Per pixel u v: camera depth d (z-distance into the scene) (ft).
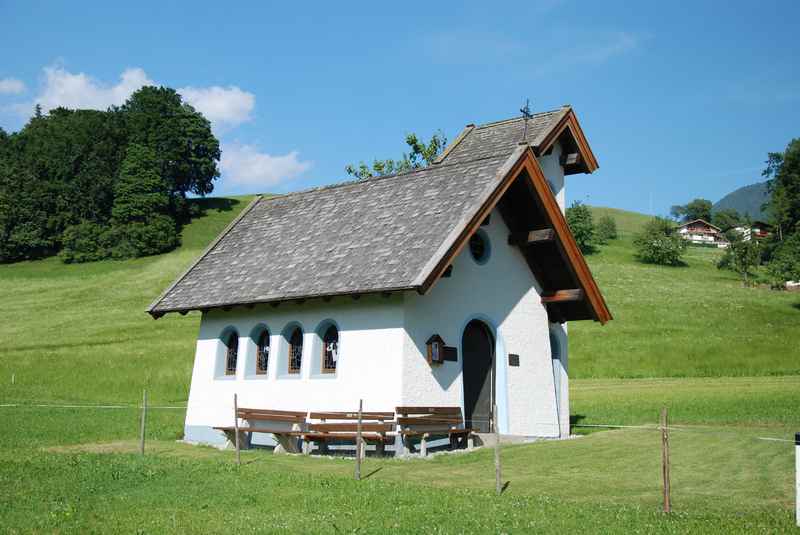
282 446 69.41
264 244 86.38
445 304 70.23
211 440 80.48
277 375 75.41
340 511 40.57
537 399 78.02
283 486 47.80
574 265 77.71
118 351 165.78
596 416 97.25
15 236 327.88
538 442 69.72
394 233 71.00
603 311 80.59
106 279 283.59
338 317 71.00
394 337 66.44
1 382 139.03
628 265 327.26
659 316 218.59
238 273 82.99
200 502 43.34
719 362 163.84
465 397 76.48
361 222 77.15
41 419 97.19
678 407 101.30
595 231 390.21
